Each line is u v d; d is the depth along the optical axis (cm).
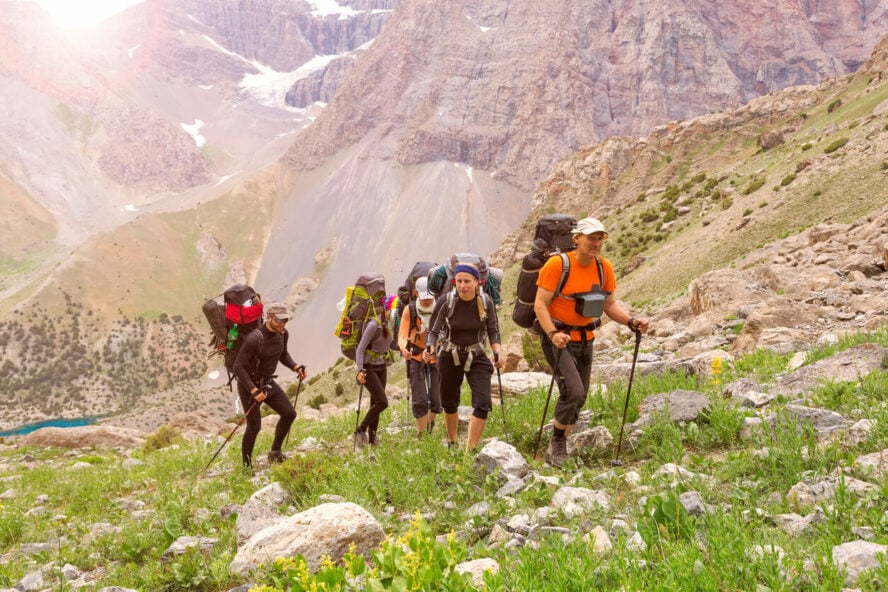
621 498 506
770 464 524
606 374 1103
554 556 376
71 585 588
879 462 495
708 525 400
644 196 19712
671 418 701
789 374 841
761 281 2073
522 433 830
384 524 552
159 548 623
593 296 667
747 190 11044
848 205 6738
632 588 324
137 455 1739
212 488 881
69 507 979
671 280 8338
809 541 378
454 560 328
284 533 478
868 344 828
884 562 317
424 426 978
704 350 1515
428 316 917
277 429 1015
